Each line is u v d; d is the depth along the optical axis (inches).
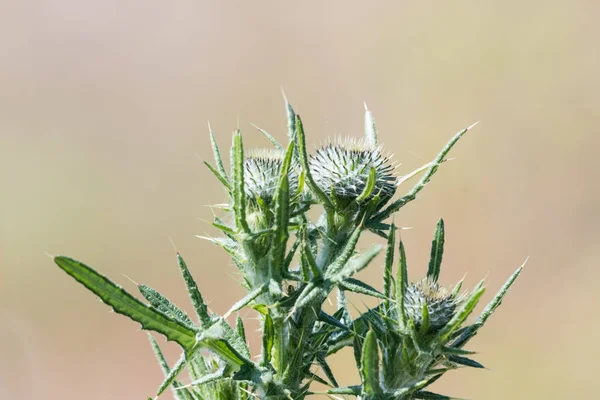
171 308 29.5
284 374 30.0
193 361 30.6
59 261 28.1
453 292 30.5
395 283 30.0
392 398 29.7
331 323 29.9
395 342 30.1
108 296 28.5
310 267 29.3
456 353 29.8
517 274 30.3
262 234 29.7
